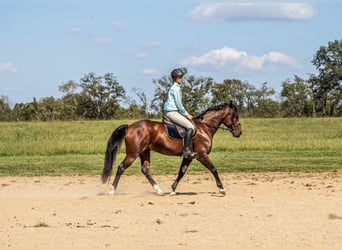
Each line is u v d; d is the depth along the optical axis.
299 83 108.00
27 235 11.19
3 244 10.48
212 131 16.59
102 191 17.77
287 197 15.44
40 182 19.98
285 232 11.20
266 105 102.62
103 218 12.85
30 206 14.44
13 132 47.81
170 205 14.44
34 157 29.56
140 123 16.06
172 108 16.08
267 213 13.16
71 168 24.38
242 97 101.75
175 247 10.19
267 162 26.02
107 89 99.69
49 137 42.22
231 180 19.80
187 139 15.88
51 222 12.46
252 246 10.20
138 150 15.94
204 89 91.31
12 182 20.00
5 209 14.01
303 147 33.59
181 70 16.19
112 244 10.45
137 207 14.20
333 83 110.75
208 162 16.23
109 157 16.00
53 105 93.00
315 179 19.69
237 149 33.09
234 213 13.23
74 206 14.42
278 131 50.59
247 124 59.31
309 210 13.44
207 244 10.37
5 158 29.02
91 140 38.25
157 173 22.47
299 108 107.88
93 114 99.75
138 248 10.14
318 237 10.77
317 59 113.12
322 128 54.94
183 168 16.31
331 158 27.81
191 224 12.07
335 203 14.34
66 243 10.53
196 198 15.55
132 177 21.23
